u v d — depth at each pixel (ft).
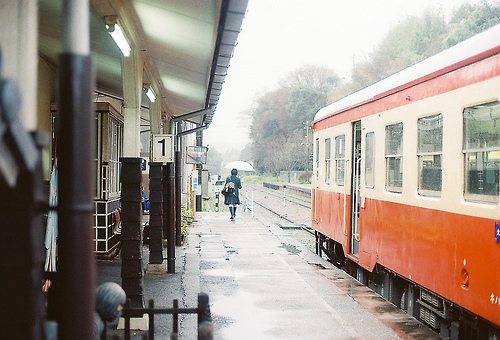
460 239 20.61
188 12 21.07
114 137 38.83
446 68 22.03
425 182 24.25
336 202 39.75
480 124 19.44
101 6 19.86
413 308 27.02
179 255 41.96
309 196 115.03
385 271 31.07
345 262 39.65
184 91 43.21
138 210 21.61
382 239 29.30
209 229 62.18
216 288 30.89
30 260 7.36
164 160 34.83
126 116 26.40
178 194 47.24
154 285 30.53
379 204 29.81
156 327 22.03
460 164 20.75
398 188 27.48
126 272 21.38
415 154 25.08
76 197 7.44
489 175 18.75
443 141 22.21
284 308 26.58
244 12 20.06
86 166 7.49
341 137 38.91
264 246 48.80
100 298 11.38
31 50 10.00
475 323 20.72
